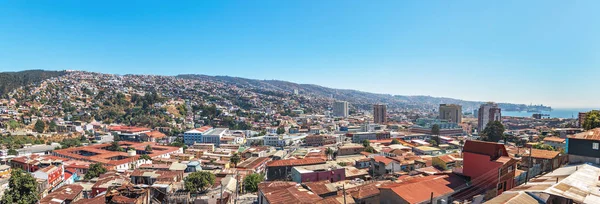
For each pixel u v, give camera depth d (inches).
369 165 4478.3
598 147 2306.8
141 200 2623.0
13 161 5007.4
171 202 2733.8
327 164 4023.1
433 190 2007.9
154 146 7613.2
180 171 4114.2
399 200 1907.0
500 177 2032.5
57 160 5059.1
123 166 5310.0
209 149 7716.5
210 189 3292.3
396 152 5172.2
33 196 2817.4
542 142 5541.3
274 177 4133.9
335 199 2144.4
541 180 1968.5
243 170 4488.2
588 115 3846.0
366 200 2208.4
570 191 1617.9
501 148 2159.2
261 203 2480.3
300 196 2196.1
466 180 2220.7
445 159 3299.7
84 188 3659.0
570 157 2481.5
